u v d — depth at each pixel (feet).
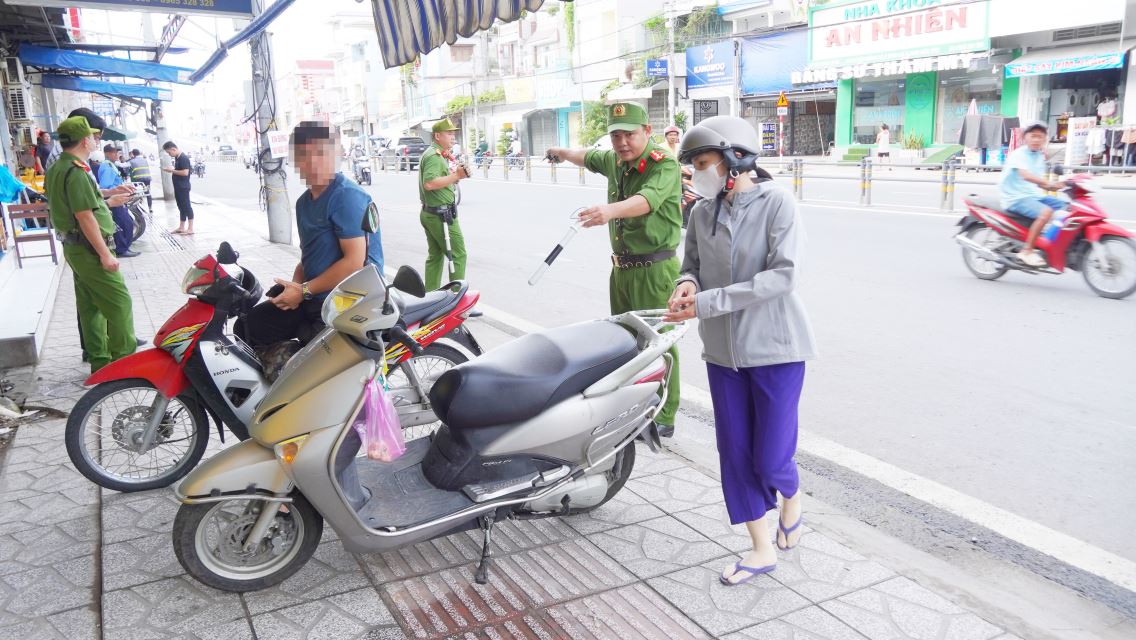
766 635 9.70
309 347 11.03
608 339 12.01
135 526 13.03
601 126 134.00
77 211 18.15
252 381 14.11
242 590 10.88
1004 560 11.71
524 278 33.50
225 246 13.99
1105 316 24.25
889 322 24.36
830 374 19.88
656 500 13.39
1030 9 76.23
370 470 12.11
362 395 10.57
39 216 35.76
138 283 34.09
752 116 114.83
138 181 61.41
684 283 10.93
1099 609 10.50
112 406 17.72
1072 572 11.36
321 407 10.46
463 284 16.30
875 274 31.22
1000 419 16.81
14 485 14.66
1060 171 29.45
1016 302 26.30
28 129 52.54
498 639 9.82
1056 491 13.74
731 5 116.88
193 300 13.96
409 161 151.02
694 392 19.38
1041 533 12.43
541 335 12.16
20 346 22.11
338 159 12.98
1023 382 18.88
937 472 14.58
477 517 11.18
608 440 11.78
